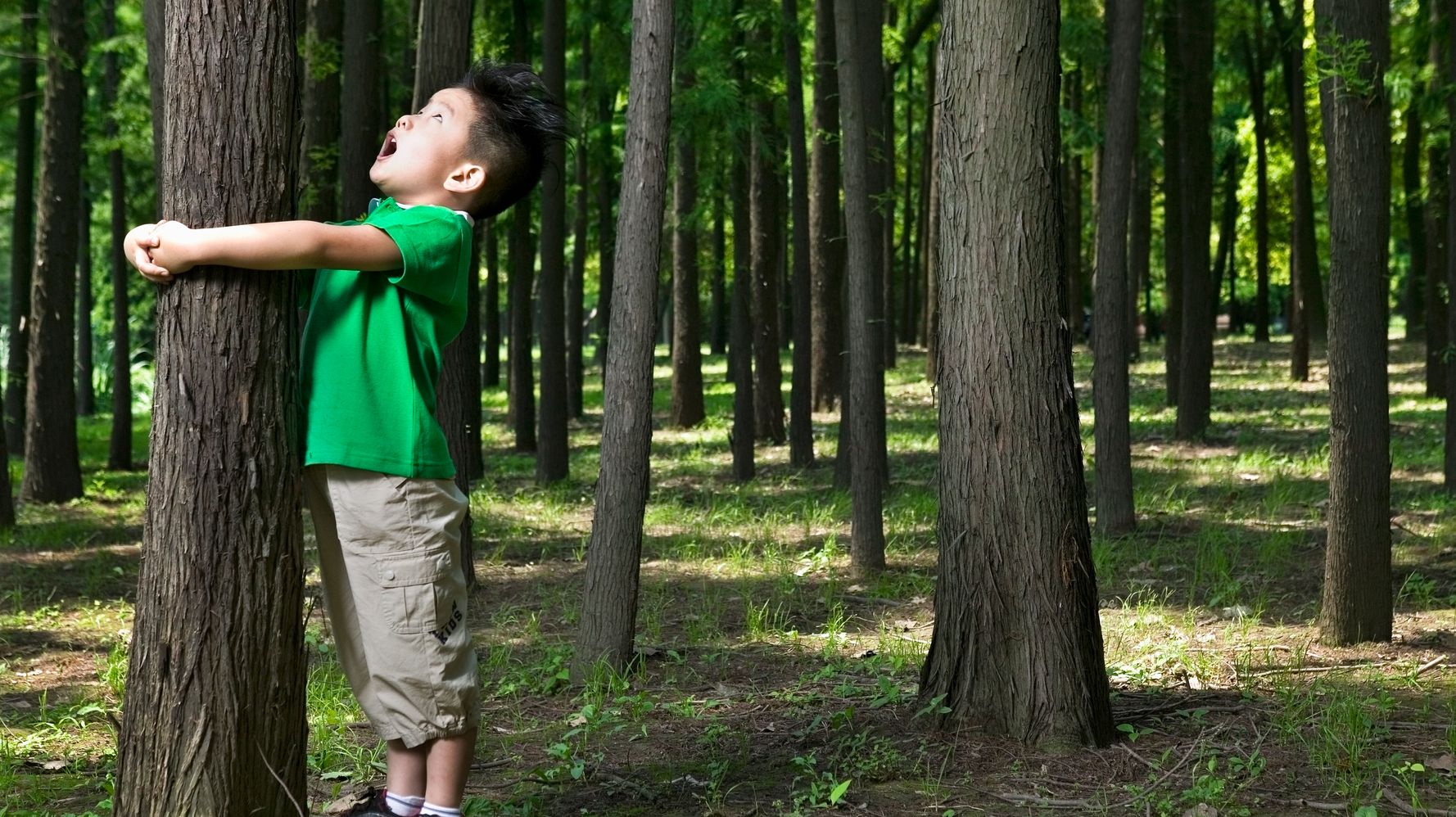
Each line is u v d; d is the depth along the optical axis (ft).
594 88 53.62
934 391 16.53
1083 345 94.43
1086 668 14.53
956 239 14.67
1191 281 48.88
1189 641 20.92
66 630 24.38
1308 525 32.19
